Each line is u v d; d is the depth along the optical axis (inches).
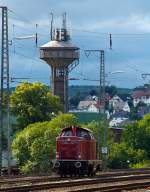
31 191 1932.8
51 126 5305.1
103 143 5177.2
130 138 7775.6
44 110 7637.8
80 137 2854.3
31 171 4699.8
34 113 7460.6
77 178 2736.2
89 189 1959.9
